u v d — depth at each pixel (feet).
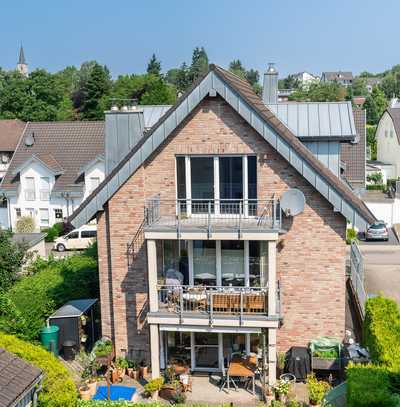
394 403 44.27
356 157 117.60
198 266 65.98
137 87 368.27
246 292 62.85
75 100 367.25
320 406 54.49
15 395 39.81
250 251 64.75
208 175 64.95
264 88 80.64
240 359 64.44
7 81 362.94
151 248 61.98
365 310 64.13
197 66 498.28
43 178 164.86
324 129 71.31
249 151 63.21
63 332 71.36
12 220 168.14
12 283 92.22
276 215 63.98
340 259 64.18
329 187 61.00
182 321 62.13
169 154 64.80
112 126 70.59
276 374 64.23
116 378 66.13
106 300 70.03
